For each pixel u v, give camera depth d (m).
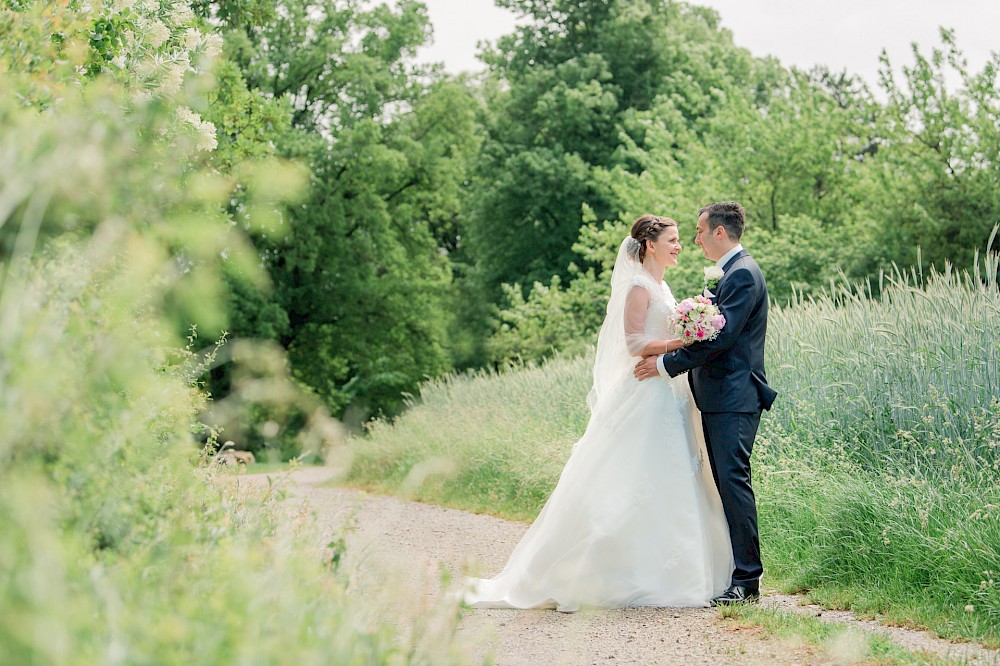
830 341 8.13
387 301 31.69
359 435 14.84
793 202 22.56
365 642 2.40
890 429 7.02
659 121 27.11
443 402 15.52
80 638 1.61
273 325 27.83
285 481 3.66
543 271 32.75
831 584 5.43
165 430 3.05
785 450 7.58
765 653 4.00
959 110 17.70
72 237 2.04
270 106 16.55
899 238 18.06
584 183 31.17
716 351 5.26
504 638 4.45
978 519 5.08
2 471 1.79
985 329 6.88
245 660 1.75
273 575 2.28
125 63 4.73
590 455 5.43
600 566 5.15
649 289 5.61
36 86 3.31
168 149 2.23
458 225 40.28
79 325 2.08
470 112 33.38
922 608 4.75
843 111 22.12
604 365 5.68
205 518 2.92
